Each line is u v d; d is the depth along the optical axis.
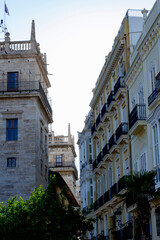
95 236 46.19
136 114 28.52
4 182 41.06
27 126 42.34
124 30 34.81
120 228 34.66
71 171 73.88
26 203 30.44
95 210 44.94
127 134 33.31
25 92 42.84
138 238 26.67
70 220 29.17
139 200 23.98
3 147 41.94
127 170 34.09
